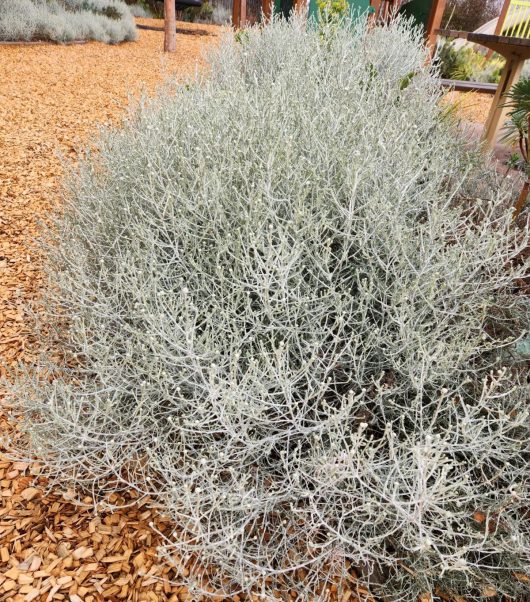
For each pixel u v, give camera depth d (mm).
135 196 1851
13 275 2322
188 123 1979
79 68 6332
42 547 1230
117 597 1137
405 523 1104
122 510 1338
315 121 1927
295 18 4164
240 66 3832
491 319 1674
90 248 1925
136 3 12219
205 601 1139
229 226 1524
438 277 1353
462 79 6516
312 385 1419
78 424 1325
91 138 2896
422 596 1142
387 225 1478
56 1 8742
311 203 1561
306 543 1153
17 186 3172
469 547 994
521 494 1127
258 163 1732
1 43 6988
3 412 1601
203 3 12445
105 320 1577
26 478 1413
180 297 1460
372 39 3816
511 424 1092
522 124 2416
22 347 1880
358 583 1148
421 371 1203
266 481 1363
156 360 1253
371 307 1440
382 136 1799
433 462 927
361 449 1360
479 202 1584
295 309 1372
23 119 4340
